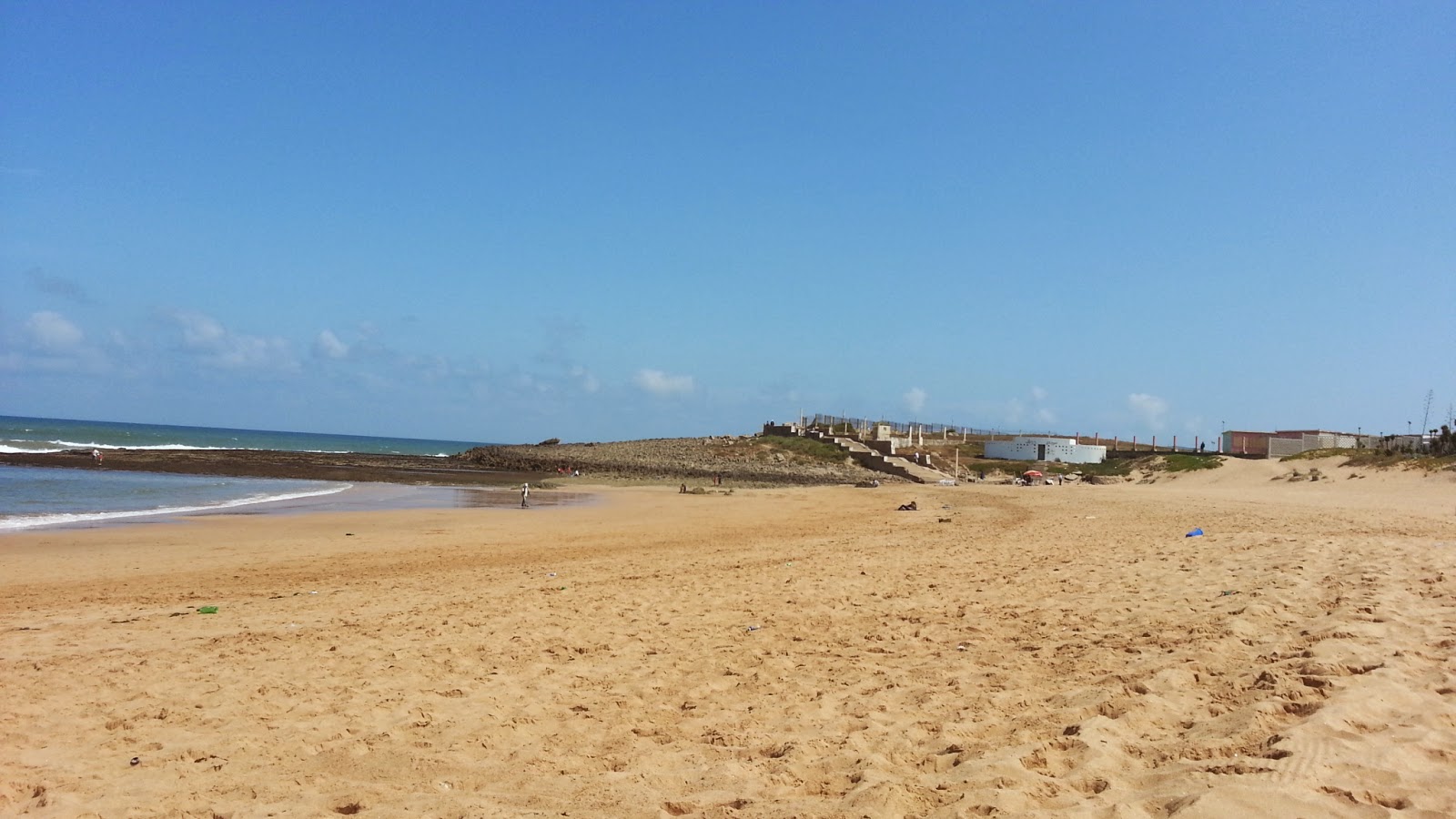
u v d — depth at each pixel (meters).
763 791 5.06
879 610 10.95
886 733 5.96
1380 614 8.20
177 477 57.00
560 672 8.45
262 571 19.58
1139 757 5.11
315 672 8.75
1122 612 9.57
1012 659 7.91
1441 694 5.73
